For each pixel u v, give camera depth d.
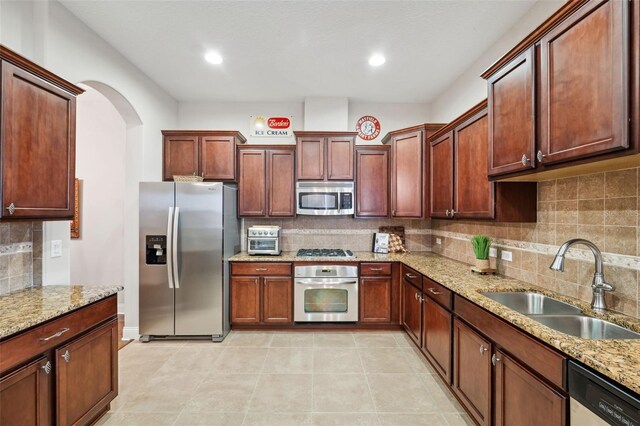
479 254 2.45
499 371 1.54
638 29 1.03
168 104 3.72
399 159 3.52
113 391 1.96
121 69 2.82
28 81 1.60
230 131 3.54
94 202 3.92
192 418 1.95
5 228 1.85
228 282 3.35
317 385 2.32
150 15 2.28
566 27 1.32
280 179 3.70
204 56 2.86
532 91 1.53
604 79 1.14
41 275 2.03
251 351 2.89
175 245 3.03
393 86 3.49
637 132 1.04
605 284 1.51
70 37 2.24
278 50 2.75
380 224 4.00
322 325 3.44
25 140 1.59
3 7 1.82
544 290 1.93
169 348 2.97
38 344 1.42
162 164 3.56
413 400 2.14
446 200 2.81
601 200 1.58
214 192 3.12
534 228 2.07
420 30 2.44
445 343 2.20
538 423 1.26
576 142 1.28
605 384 0.97
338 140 3.64
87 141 3.91
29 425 1.37
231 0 2.12
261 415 1.98
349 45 2.66
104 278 3.93
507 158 1.76
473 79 2.96
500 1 2.10
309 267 3.37
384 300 3.39
